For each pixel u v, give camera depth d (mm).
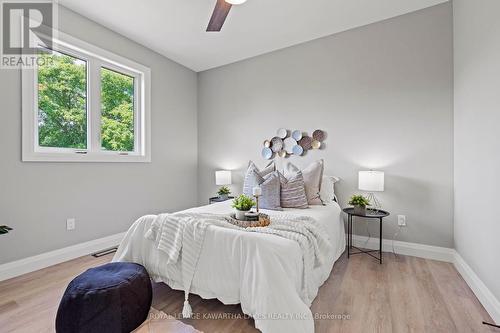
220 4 1990
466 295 2086
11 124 2318
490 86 1874
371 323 1716
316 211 2621
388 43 3100
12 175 2330
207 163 4473
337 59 3381
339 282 2305
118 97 3330
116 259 2129
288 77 3711
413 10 2951
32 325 1660
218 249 1747
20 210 2387
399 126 3053
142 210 3566
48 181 2584
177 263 1894
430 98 2902
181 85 4211
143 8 2709
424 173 2938
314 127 3531
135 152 3564
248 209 2113
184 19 2930
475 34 2156
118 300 1516
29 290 2104
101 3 2615
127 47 3301
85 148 2965
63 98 2756
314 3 2771
